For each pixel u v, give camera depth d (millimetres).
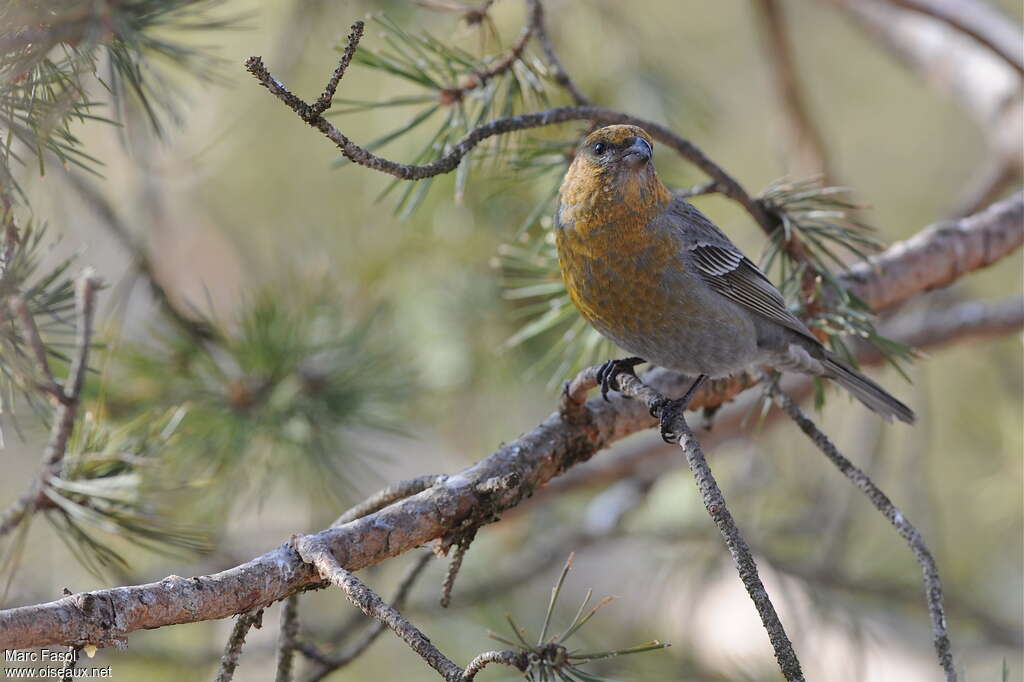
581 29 12336
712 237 8500
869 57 18031
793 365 8742
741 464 13008
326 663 6934
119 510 7004
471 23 8047
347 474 9141
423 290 12102
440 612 11328
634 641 11422
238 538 10211
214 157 12844
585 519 11969
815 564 11531
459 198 7609
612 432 7102
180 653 10352
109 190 10906
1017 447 13047
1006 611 13672
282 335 8992
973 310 11094
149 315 9195
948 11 11609
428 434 12383
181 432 8383
